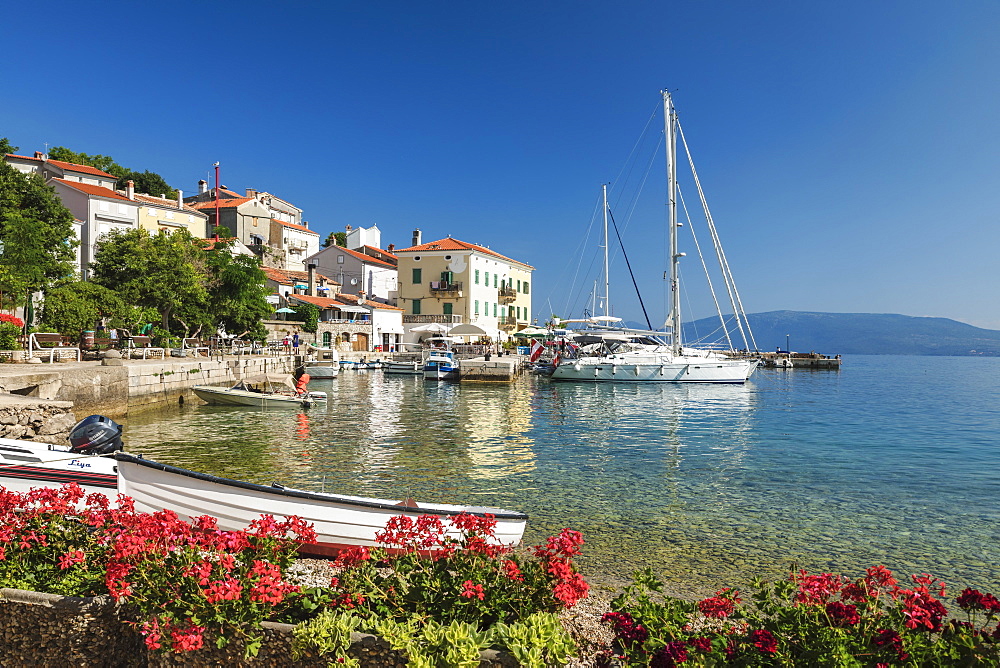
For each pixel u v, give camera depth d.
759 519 10.74
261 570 4.14
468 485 13.18
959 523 10.59
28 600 4.24
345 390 38.75
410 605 4.32
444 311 73.50
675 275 45.50
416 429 21.81
